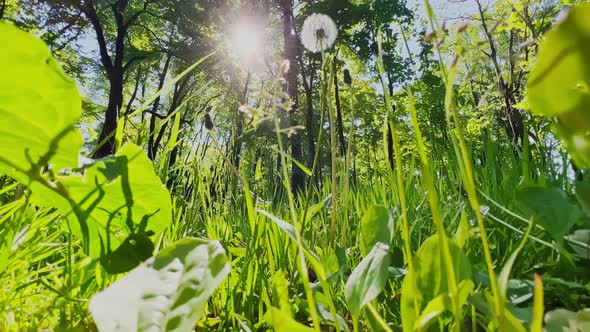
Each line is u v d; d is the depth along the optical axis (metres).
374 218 0.41
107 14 11.04
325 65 0.45
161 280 0.28
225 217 0.87
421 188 0.79
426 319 0.26
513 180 0.69
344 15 10.10
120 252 0.42
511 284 0.40
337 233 0.66
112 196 0.39
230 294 0.45
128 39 11.41
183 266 0.28
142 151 0.37
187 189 0.81
